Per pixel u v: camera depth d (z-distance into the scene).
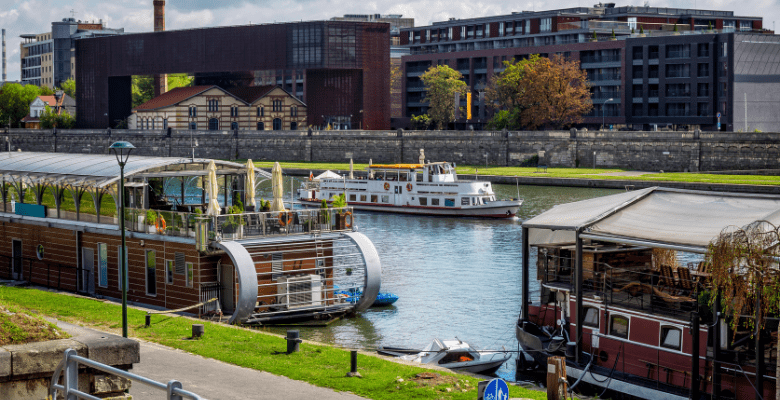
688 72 125.25
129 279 34.78
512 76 135.88
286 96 164.88
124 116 182.25
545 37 158.75
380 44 153.25
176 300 32.84
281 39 151.38
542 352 26.30
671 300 23.33
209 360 21.70
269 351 23.19
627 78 132.62
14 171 39.34
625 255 26.50
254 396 18.11
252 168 36.25
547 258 27.73
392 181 82.38
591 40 147.12
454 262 52.03
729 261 18.88
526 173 107.69
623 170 111.94
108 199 35.91
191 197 37.97
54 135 164.62
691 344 22.78
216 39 159.12
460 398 18.56
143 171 34.69
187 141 151.00
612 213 25.17
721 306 21.34
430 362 26.72
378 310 37.12
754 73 121.06
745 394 21.33
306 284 33.44
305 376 20.12
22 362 10.26
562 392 19.06
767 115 122.44
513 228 70.38
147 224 33.84
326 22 147.12
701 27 146.12
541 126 135.38
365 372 20.86
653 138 109.69
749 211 23.80
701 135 106.06
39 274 39.12
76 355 9.64
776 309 19.00
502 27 167.38
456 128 158.75
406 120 170.12
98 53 178.12
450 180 82.19
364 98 153.00
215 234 31.53
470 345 31.36
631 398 23.45
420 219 77.81
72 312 28.73
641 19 159.38
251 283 30.67
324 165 130.62
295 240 33.25
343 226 35.28
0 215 41.28
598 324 25.30
